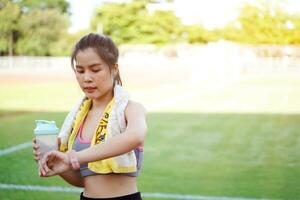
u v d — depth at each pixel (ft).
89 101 6.14
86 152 5.09
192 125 25.70
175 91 32.17
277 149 21.26
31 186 16.58
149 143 22.97
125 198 5.84
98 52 5.70
